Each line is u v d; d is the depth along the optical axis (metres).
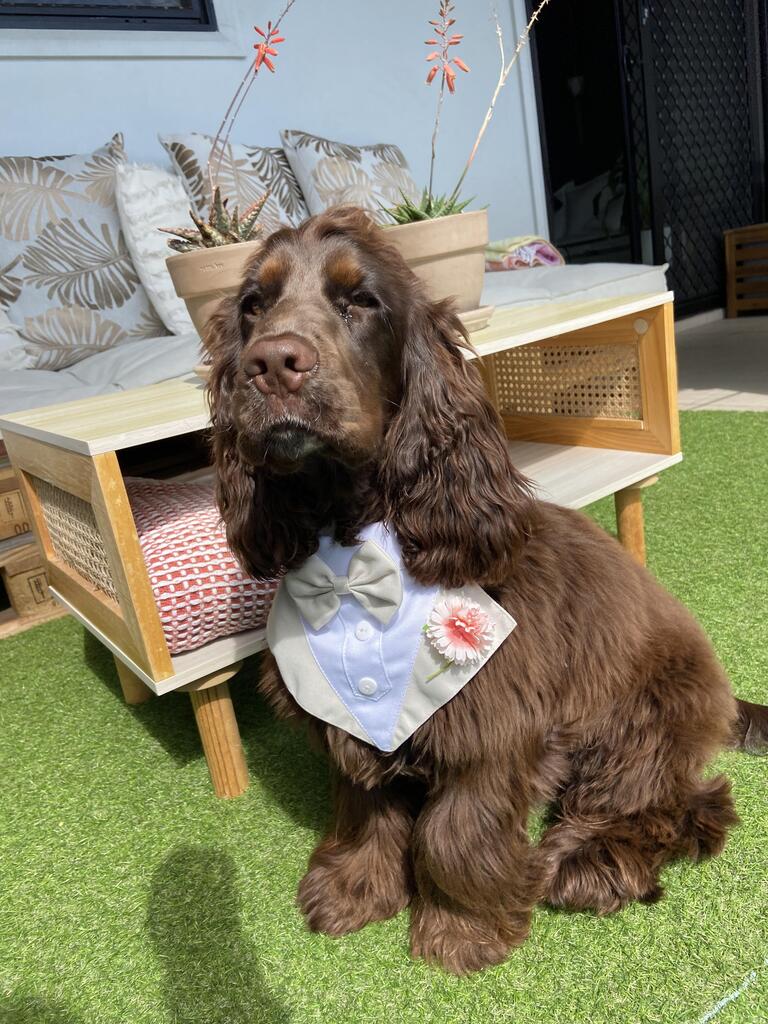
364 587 0.61
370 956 0.64
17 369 1.58
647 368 1.08
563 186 2.96
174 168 1.88
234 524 0.67
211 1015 0.60
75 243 1.66
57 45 1.79
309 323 0.55
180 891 0.74
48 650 1.29
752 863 0.67
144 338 1.74
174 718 1.04
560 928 0.64
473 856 0.62
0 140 1.77
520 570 0.66
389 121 2.41
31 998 0.64
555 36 2.75
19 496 1.36
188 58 1.99
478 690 0.60
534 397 1.27
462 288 1.02
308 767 0.90
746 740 0.80
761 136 3.49
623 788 0.69
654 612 0.73
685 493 1.50
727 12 3.21
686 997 0.56
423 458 0.60
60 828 0.85
